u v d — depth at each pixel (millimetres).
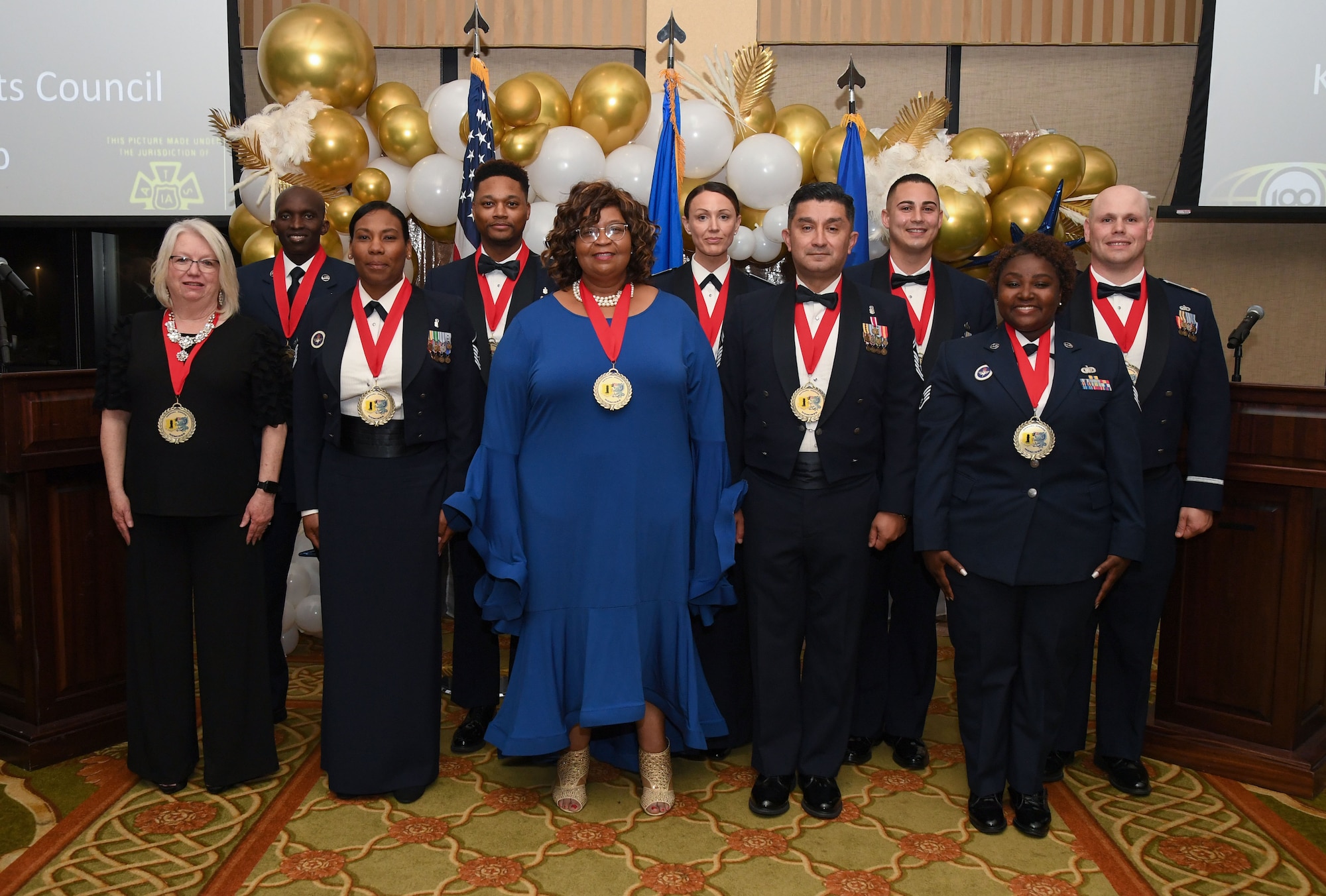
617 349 2441
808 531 2529
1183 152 4953
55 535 2900
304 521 2664
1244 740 2861
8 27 4828
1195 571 2930
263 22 5555
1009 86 5477
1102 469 2465
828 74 5520
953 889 2223
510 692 2533
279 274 3402
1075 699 2838
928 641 2941
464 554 3018
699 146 4234
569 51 5551
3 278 3199
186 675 2691
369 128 4621
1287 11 4730
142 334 2619
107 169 4898
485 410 2619
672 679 2535
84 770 2844
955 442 2533
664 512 2488
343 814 2576
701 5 5406
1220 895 2213
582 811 2611
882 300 2643
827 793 2598
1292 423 2695
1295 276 5340
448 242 4566
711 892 2199
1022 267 2422
